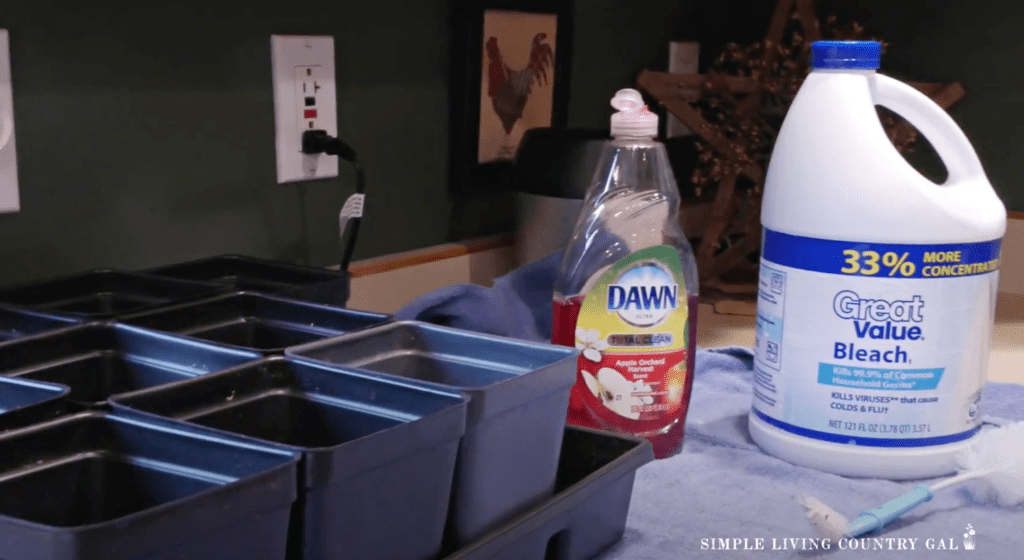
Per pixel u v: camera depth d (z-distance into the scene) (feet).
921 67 4.43
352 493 1.41
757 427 2.56
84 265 2.54
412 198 3.47
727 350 3.26
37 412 1.50
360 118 3.21
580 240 2.56
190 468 1.40
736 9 5.08
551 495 1.88
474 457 1.63
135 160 2.61
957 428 2.37
